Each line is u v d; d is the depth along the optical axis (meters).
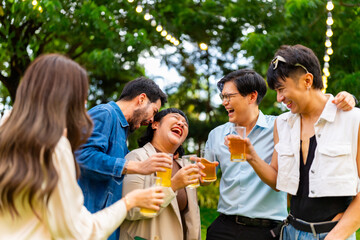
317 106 2.24
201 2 7.61
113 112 2.59
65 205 1.47
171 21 7.43
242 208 2.69
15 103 1.50
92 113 2.52
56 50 7.69
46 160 1.43
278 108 6.79
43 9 5.89
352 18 6.45
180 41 7.88
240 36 7.60
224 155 2.86
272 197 2.67
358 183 2.11
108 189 2.48
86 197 2.47
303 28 6.43
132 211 2.36
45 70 1.51
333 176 2.08
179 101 9.35
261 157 2.75
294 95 2.21
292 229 2.28
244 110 2.79
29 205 1.43
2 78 6.90
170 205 2.46
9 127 1.45
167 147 2.73
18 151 1.42
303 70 2.18
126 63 7.85
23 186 1.38
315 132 2.19
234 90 2.77
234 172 2.79
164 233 2.44
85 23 6.43
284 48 2.27
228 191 2.79
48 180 1.41
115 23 6.40
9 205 1.40
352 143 2.10
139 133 7.86
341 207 2.13
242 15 7.07
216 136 2.97
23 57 6.69
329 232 2.08
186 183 2.36
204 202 7.43
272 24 6.98
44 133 1.43
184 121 2.75
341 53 6.33
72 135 1.57
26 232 1.44
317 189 2.13
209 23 7.48
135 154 2.62
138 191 1.72
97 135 2.45
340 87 6.12
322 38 6.39
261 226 2.65
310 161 2.22
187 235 2.62
